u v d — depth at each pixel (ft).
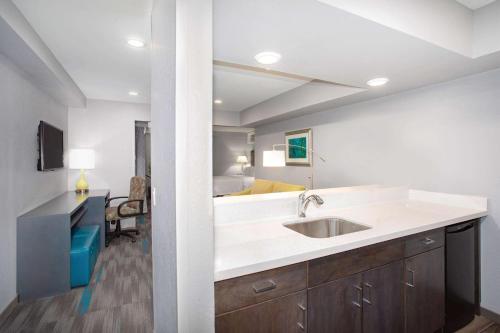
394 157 8.93
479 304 6.78
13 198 7.25
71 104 12.73
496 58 5.80
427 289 5.41
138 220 16.92
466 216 6.15
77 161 12.34
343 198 6.95
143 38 6.97
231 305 3.33
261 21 4.31
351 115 10.75
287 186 11.72
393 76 7.04
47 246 7.59
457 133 7.20
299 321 3.80
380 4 4.39
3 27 5.36
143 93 12.73
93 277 8.76
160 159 4.30
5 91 6.86
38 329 6.08
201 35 3.00
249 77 10.53
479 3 5.57
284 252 3.80
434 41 5.10
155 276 5.23
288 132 15.10
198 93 3.00
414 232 5.08
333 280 4.12
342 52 5.52
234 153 27.53
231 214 5.49
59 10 5.63
